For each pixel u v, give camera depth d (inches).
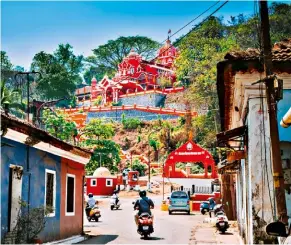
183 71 3841.0
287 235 294.7
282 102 434.9
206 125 3186.5
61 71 4207.7
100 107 4001.0
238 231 718.5
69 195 625.9
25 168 470.9
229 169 759.7
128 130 3816.4
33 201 490.0
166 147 3464.6
